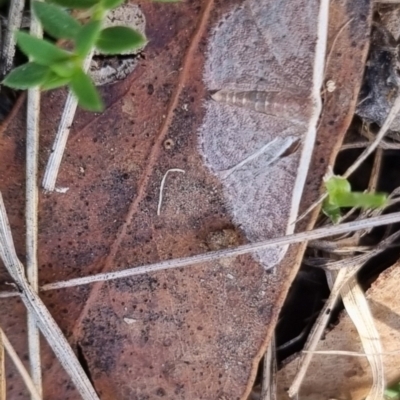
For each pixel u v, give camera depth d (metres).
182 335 0.09
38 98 0.08
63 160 0.09
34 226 0.09
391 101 0.09
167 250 0.09
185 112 0.09
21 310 0.09
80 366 0.09
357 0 0.08
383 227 0.10
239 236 0.09
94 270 0.09
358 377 0.10
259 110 0.08
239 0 0.08
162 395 0.09
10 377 0.09
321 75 0.08
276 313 0.09
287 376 0.10
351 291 0.10
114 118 0.09
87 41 0.07
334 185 0.09
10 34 0.09
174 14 0.08
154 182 0.09
